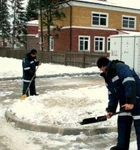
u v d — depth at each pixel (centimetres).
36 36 5450
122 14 3488
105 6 3303
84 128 562
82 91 909
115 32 3434
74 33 3134
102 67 416
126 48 1641
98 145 504
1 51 3747
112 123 593
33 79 920
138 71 1582
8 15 5509
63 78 1595
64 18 3216
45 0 3200
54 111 652
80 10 3147
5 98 978
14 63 2492
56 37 3250
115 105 439
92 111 659
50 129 573
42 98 783
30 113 655
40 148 494
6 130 601
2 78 1493
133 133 564
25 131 590
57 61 2428
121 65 405
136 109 409
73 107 688
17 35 5500
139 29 3691
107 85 429
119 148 441
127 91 388
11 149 494
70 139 537
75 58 2205
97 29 3288
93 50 3272
